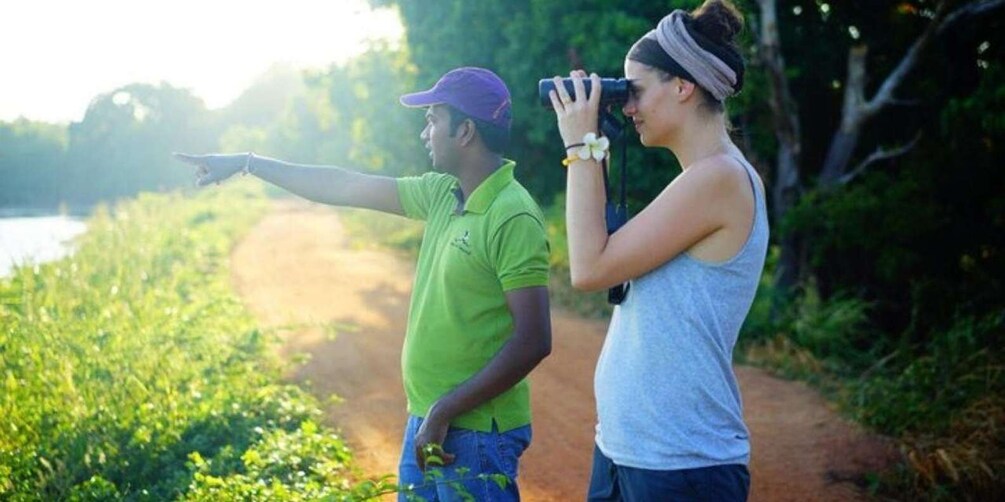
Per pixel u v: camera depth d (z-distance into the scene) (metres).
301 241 23.00
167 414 6.07
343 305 12.76
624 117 2.63
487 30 13.79
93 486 4.99
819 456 6.81
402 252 20.20
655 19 11.91
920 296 10.43
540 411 7.60
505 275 3.01
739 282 2.43
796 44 11.87
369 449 6.44
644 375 2.43
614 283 2.45
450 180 3.37
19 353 6.91
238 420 6.25
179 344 8.12
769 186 11.87
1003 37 11.24
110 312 8.79
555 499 5.73
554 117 13.27
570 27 12.12
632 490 2.46
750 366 9.41
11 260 10.70
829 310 10.20
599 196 2.49
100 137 44.34
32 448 5.37
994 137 10.47
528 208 3.05
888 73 11.94
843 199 10.27
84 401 6.07
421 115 17.30
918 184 10.61
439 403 3.03
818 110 12.48
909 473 6.46
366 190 3.49
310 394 7.75
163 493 5.15
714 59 2.43
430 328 3.16
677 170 12.38
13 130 37.41
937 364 8.05
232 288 14.15
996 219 10.51
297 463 5.43
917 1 11.52
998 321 8.67
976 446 6.75
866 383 8.14
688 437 2.40
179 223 20.17
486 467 3.08
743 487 2.48
